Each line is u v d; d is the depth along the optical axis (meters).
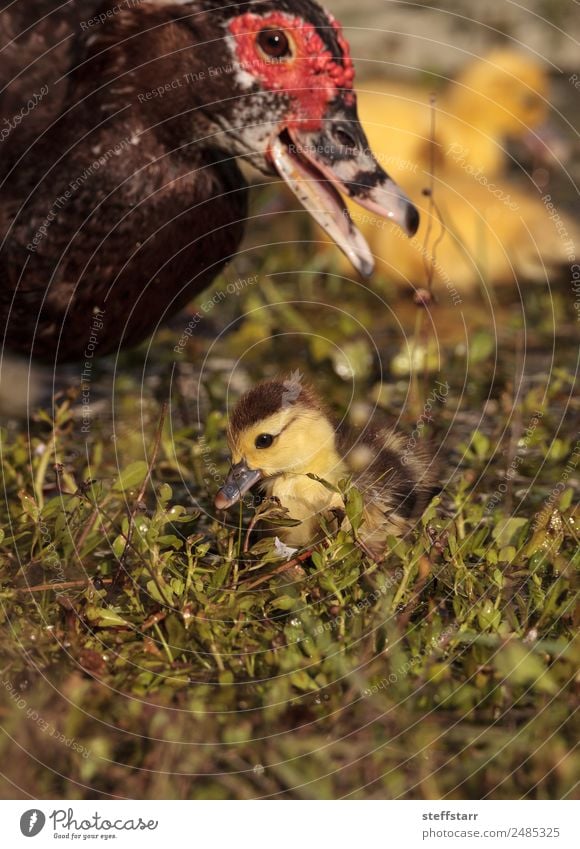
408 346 10.28
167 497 7.11
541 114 14.02
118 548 6.90
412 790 5.84
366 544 7.17
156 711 6.12
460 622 6.54
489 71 13.83
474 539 7.16
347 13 18.83
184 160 8.44
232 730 6.00
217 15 8.12
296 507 7.54
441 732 5.99
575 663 6.27
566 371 10.83
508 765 5.93
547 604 6.53
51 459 8.55
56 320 8.60
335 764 5.89
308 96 8.23
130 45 8.20
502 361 11.09
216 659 6.32
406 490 7.78
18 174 8.44
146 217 8.38
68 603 6.60
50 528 7.34
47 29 8.87
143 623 6.58
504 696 6.14
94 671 6.37
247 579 6.82
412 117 13.07
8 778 5.94
